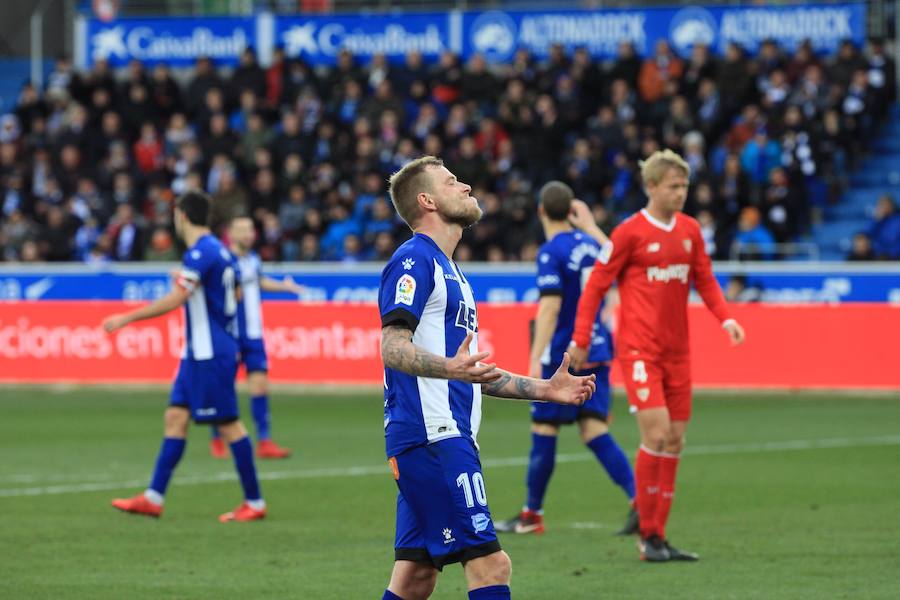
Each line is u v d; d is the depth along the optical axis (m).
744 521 32.75
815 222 78.12
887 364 62.81
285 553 29.27
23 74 106.25
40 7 105.50
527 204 75.81
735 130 78.81
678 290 28.02
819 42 86.81
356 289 70.62
